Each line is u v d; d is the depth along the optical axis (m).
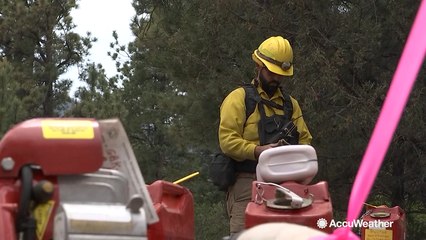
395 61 11.66
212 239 16.55
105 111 20.22
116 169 3.22
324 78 10.75
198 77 12.98
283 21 11.71
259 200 4.18
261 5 12.15
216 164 5.14
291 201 4.02
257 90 5.16
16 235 2.80
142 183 3.21
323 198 4.18
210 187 20.48
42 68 23.92
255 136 5.06
